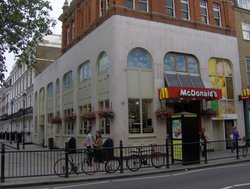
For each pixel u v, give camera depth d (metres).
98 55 23.72
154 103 22.03
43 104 40.97
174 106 24.22
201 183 10.79
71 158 13.62
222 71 26.52
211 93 22.72
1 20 16.34
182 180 11.64
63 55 32.44
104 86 22.75
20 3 16.28
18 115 55.22
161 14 23.38
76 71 28.27
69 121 29.17
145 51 22.38
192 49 24.67
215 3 27.38
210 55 25.70
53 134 35.12
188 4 25.41
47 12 17.62
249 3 30.30
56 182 12.20
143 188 10.28
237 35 28.36
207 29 25.89
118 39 21.23
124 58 21.27
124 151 17.31
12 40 16.77
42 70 43.34
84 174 13.74
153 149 15.40
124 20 21.66
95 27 24.64
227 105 26.22
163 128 21.94
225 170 13.97
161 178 12.43
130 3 22.69
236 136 22.19
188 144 16.19
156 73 22.44
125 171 14.37
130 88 21.45
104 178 12.93
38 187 11.41
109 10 22.22
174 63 23.78
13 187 11.52
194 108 24.91
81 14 29.06
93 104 24.11
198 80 24.48
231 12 28.00
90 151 14.05
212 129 24.84
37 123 43.25
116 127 20.47
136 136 21.00
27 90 52.31
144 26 22.42
